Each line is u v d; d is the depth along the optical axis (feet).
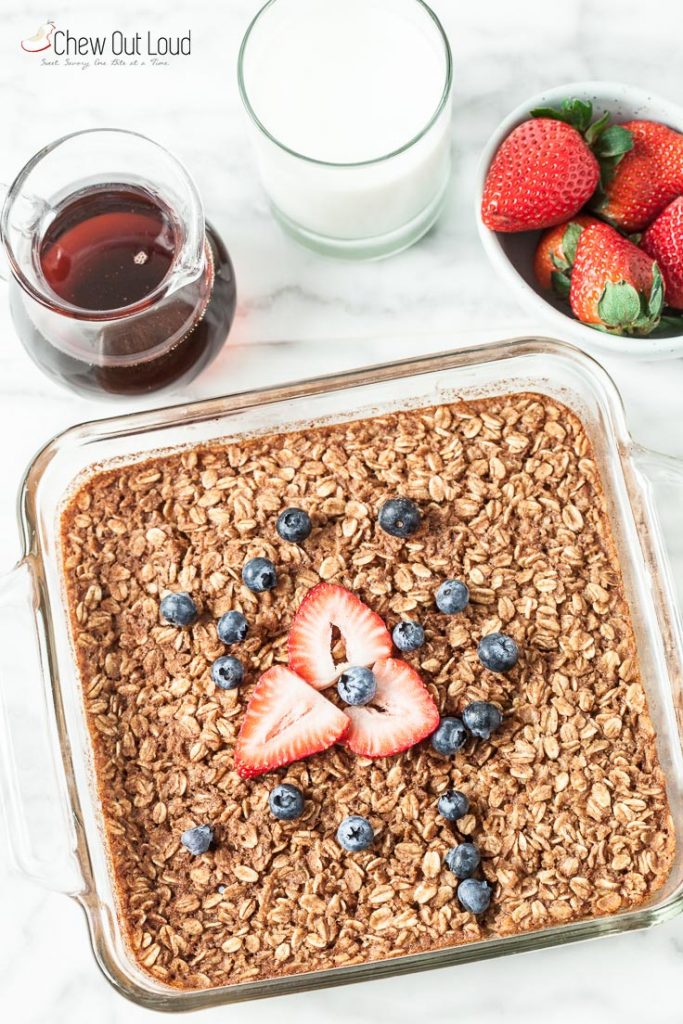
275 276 3.18
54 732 2.98
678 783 2.97
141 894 2.93
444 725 2.90
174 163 2.88
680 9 3.19
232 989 2.88
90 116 3.19
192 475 3.04
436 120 2.94
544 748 2.93
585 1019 3.03
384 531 2.99
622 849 2.92
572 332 3.02
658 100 3.04
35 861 3.05
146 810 2.94
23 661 3.13
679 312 3.09
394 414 3.06
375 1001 3.04
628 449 2.99
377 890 2.90
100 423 3.01
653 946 3.04
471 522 3.00
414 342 3.17
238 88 3.09
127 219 2.96
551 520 3.00
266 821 2.92
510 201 2.99
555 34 3.19
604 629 2.97
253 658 2.96
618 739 2.94
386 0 3.01
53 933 3.07
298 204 3.05
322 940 2.90
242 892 2.92
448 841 2.91
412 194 3.04
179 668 2.97
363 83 3.02
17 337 3.13
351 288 3.18
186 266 2.87
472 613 2.97
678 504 3.15
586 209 3.07
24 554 2.97
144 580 3.00
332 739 2.90
